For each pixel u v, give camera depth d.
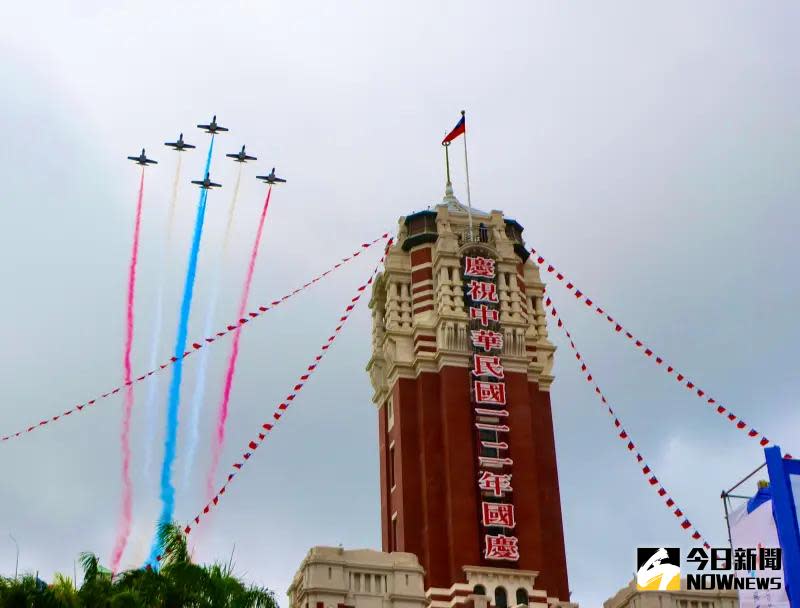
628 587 103.12
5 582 69.12
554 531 130.25
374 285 145.50
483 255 141.62
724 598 101.62
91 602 70.12
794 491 72.94
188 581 73.50
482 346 135.25
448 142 153.25
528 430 132.00
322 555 100.81
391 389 137.38
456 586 121.75
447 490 127.81
